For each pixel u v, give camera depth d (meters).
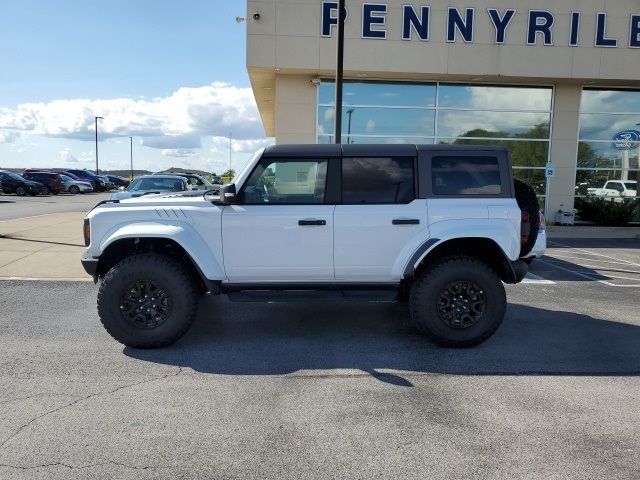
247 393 3.98
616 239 13.91
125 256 5.30
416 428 3.43
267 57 14.22
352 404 3.80
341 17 10.56
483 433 3.37
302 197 5.09
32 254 9.84
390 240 5.06
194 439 3.26
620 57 14.91
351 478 2.86
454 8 14.45
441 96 15.82
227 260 5.02
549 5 14.62
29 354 4.80
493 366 4.61
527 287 7.98
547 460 3.05
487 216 5.07
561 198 16.56
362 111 15.62
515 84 16.03
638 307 6.76
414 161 5.13
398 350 5.02
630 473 2.92
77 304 6.59
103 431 3.35
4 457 3.03
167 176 13.59
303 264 5.06
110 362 4.62
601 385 4.19
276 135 15.38
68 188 39.47
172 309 4.89
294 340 5.29
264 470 2.93
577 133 16.33
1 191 35.09
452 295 5.01
